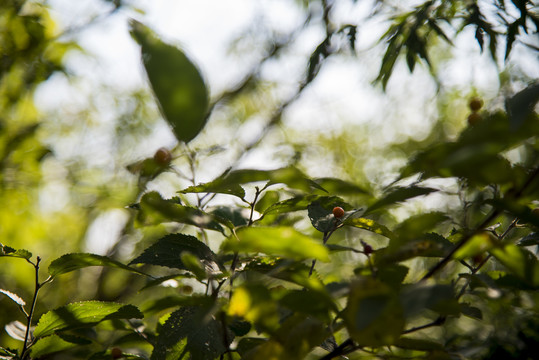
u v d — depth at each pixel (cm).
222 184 77
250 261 125
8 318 318
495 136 79
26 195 405
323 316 95
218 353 116
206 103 51
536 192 85
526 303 124
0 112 399
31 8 384
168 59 50
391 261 97
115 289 368
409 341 104
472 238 92
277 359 94
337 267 306
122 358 140
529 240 121
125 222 378
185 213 88
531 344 158
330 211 136
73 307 124
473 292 119
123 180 462
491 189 141
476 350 135
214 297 104
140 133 544
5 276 396
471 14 211
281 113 455
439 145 85
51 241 474
